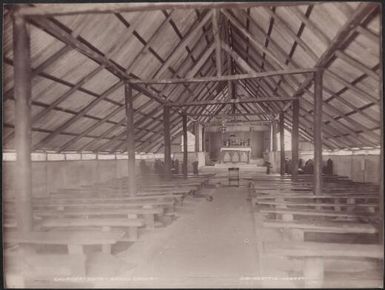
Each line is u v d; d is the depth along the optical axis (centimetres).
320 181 599
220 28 723
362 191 650
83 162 936
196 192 957
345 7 393
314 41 529
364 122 723
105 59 529
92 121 759
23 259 323
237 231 522
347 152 1091
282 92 980
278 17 547
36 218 508
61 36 419
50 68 484
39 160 735
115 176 1177
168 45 647
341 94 664
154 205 567
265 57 753
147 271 354
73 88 560
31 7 364
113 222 431
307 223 420
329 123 955
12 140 561
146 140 1261
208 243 457
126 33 519
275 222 428
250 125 2342
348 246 323
